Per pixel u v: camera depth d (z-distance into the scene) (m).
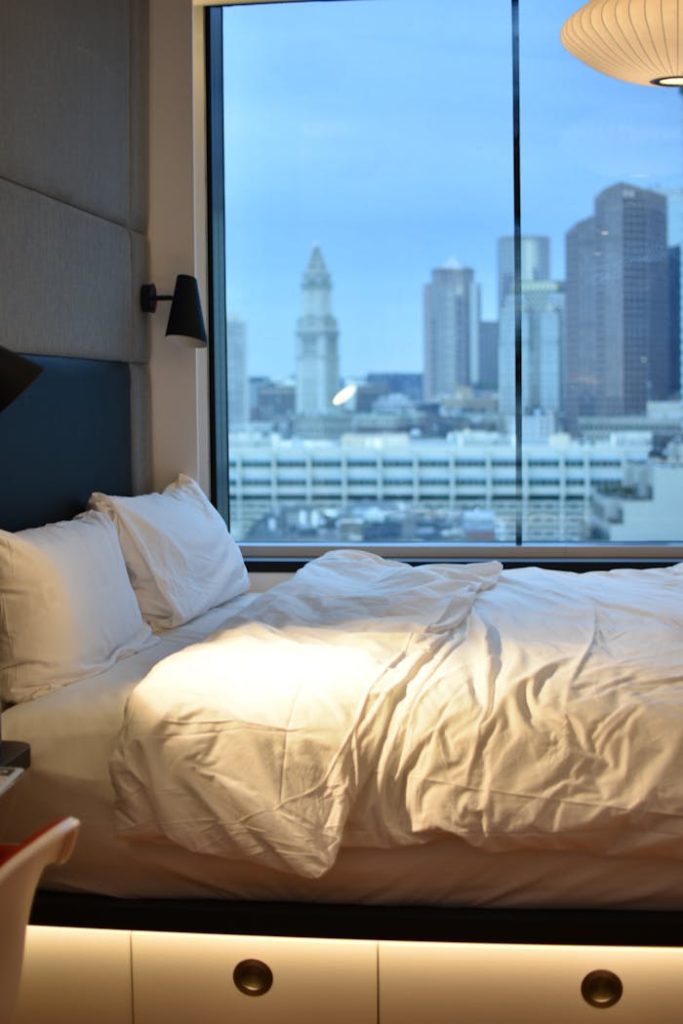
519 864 2.30
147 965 2.41
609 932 2.27
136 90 4.04
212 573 3.66
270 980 2.38
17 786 2.44
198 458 4.42
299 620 3.04
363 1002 2.36
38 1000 2.45
